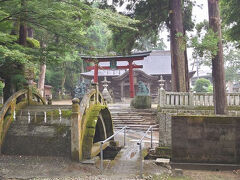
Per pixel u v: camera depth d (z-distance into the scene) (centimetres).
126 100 3438
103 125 1024
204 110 1249
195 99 1316
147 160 769
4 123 795
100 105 919
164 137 817
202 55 913
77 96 1753
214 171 727
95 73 2352
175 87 1526
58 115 820
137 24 1591
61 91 4119
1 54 737
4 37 736
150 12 1661
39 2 752
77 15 859
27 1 747
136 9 1666
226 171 723
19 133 789
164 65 3797
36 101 1029
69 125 787
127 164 721
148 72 3653
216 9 966
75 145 716
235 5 1486
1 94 1773
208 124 754
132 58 2225
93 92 891
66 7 766
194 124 760
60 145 755
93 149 847
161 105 1334
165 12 1694
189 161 756
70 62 3997
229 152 740
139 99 1862
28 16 802
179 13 1499
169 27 1792
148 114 1672
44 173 613
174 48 1497
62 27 850
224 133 745
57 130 782
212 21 966
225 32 1630
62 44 902
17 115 842
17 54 641
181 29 1495
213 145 748
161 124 822
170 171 678
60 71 4147
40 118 825
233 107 1255
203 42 880
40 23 837
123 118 1631
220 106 950
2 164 668
